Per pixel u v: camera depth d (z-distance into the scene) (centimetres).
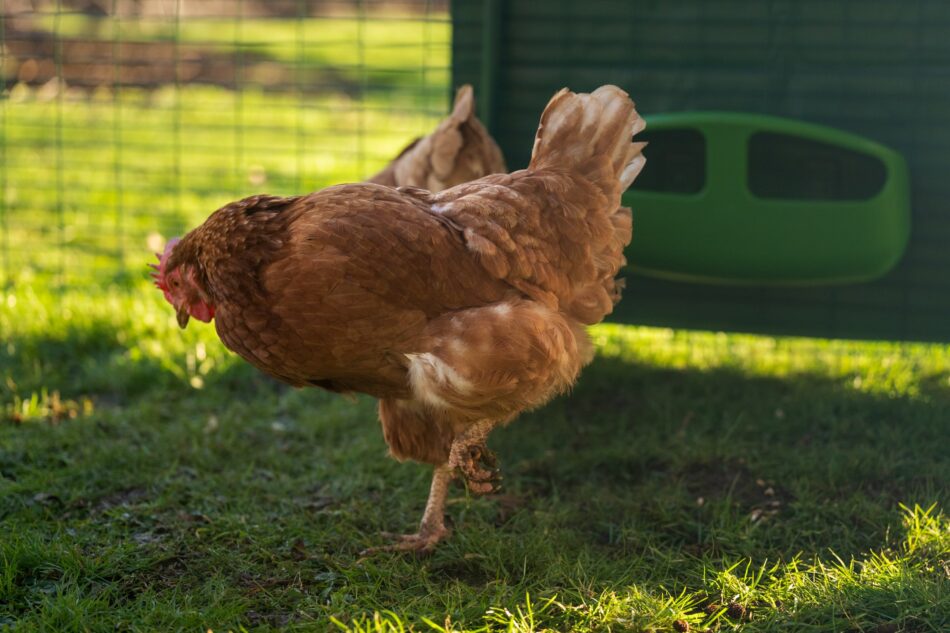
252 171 295
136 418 178
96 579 137
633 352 203
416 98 420
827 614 129
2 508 151
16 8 433
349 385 139
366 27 529
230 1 514
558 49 189
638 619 128
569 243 138
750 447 168
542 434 176
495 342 129
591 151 140
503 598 132
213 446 170
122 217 282
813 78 181
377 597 135
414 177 171
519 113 192
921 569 137
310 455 170
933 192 180
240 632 127
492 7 188
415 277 129
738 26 183
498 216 133
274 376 138
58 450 167
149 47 430
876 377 191
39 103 374
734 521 150
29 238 264
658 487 159
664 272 183
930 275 183
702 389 189
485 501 156
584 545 145
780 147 183
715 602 133
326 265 127
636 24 186
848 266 177
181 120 388
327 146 375
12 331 205
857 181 181
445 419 139
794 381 192
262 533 147
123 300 217
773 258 178
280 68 446
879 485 158
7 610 132
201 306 139
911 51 178
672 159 187
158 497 155
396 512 154
